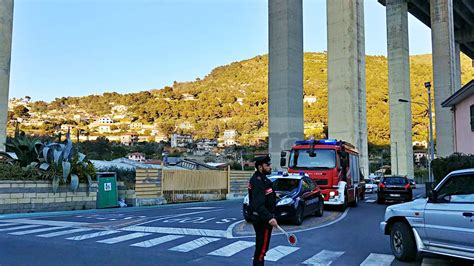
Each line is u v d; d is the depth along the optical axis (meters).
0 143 26.89
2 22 27.25
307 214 14.84
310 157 19.47
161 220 14.95
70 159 19.77
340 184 19.00
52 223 14.10
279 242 10.34
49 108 197.25
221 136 148.25
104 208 20.56
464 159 17.73
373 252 9.13
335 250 9.34
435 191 7.66
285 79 34.84
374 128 118.62
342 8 38.56
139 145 115.06
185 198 26.58
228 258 8.41
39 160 19.17
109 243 10.05
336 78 38.34
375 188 41.38
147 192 23.81
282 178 15.04
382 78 166.00
